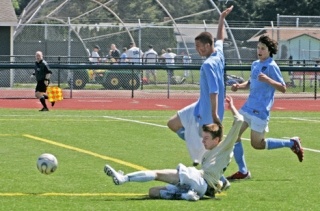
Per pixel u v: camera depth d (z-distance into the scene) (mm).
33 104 46969
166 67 49531
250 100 21672
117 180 17203
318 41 84688
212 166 17641
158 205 16891
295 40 86062
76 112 41906
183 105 48281
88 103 48656
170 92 60531
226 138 17641
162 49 83125
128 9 83562
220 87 20156
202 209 16562
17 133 31250
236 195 18531
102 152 26000
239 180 21062
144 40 83438
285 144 22031
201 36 20234
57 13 80250
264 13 113125
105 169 17344
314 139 31062
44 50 74750
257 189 19516
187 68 49500
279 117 40844
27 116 39000
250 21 107750
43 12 78812
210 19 84375
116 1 83000
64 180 20250
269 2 113562
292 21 86438
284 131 33938
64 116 39375
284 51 80812
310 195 18766
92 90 60000
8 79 61000
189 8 84375
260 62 21781
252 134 21703
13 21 68500
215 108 19875
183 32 83312
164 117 39625
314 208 17109
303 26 90312
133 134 31516
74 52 75812
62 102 49125
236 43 82062
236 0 113750
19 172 21453
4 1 69812
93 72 61594
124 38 82312
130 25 80875
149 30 83438
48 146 27359
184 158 24969
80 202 17266
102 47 81312
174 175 17672
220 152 17641
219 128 17609
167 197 17672
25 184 19562
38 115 39656
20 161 23609
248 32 103000
